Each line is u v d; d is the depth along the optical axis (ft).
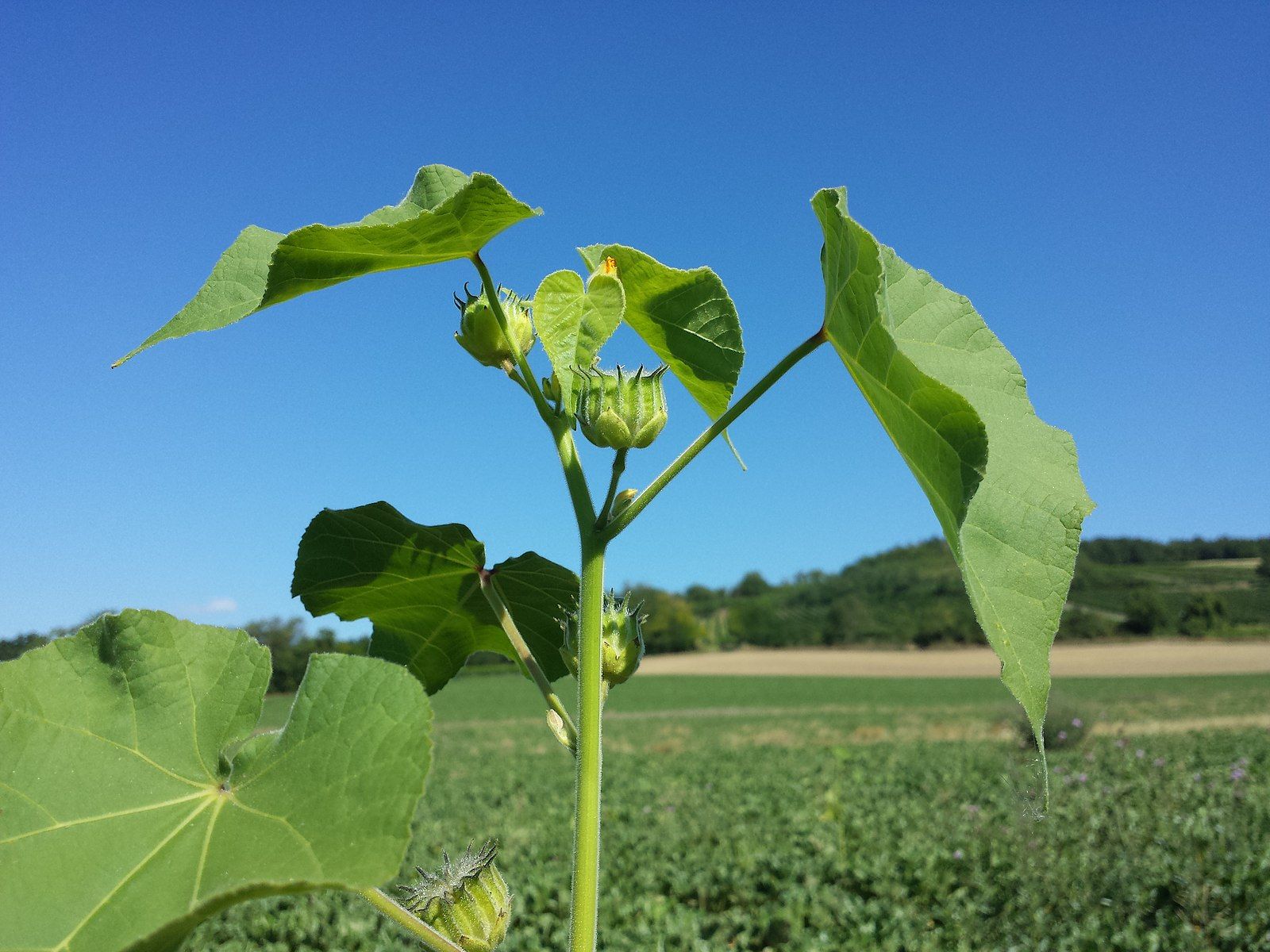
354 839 0.46
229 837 0.50
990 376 0.73
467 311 0.76
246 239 0.77
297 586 0.92
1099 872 3.33
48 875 0.49
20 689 0.55
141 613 0.59
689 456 0.71
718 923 3.31
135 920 0.46
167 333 0.72
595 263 0.87
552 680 1.03
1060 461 0.66
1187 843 3.47
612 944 3.03
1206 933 2.86
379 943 3.13
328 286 0.71
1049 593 0.61
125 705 0.57
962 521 0.54
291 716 0.54
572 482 0.72
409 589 0.94
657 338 0.87
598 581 0.70
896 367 0.57
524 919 3.43
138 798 0.53
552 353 0.65
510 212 0.66
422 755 0.48
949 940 3.07
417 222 0.64
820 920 3.26
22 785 0.52
